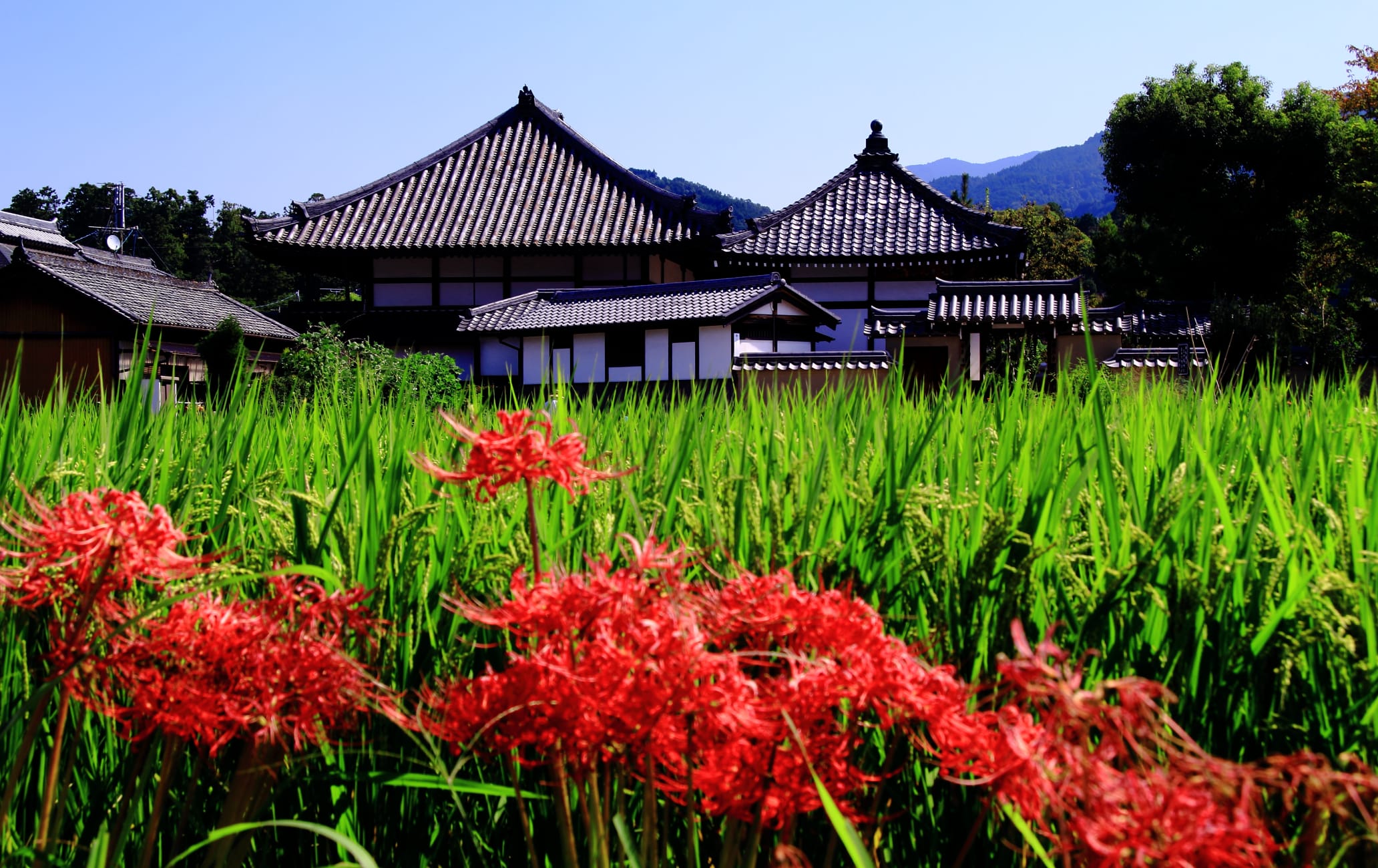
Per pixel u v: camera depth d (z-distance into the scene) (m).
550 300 25.23
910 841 1.64
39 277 22.27
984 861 1.55
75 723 1.57
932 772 1.63
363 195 29.44
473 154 31.48
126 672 1.29
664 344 22.06
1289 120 29.69
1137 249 34.03
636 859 1.08
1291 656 1.42
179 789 1.77
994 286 21.22
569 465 1.21
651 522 1.89
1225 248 31.56
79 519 1.22
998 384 3.37
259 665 1.23
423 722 1.23
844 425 2.81
